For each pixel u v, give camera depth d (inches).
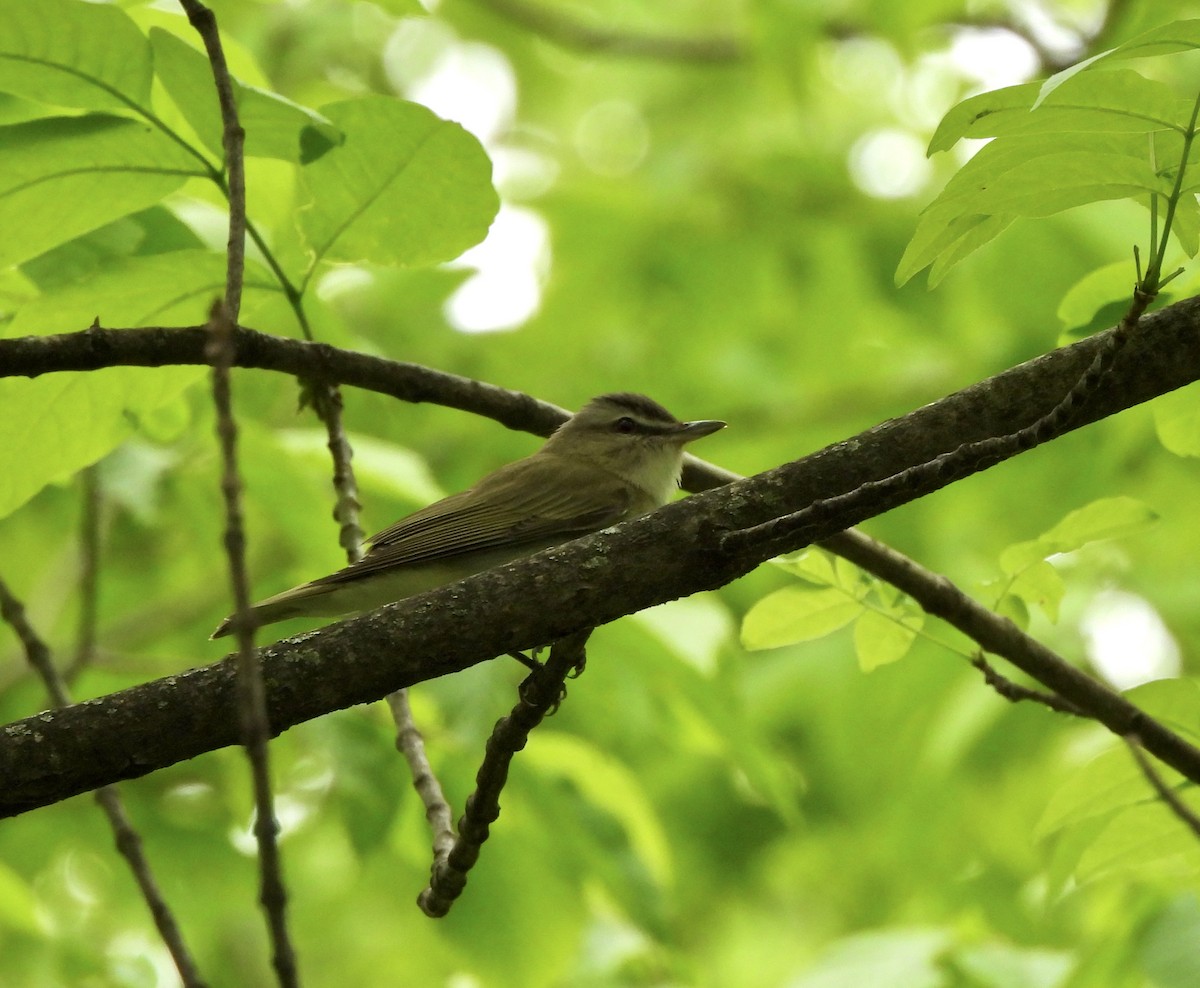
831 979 394.3
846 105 768.9
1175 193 218.4
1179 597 573.6
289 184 327.9
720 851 686.5
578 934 415.5
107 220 289.1
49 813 480.7
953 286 668.7
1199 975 346.6
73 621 607.2
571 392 672.4
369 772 398.9
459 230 301.9
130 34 259.0
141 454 436.5
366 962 620.7
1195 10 498.9
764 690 621.0
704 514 249.1
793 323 710.5
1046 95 188.7
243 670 179.9
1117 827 305.4
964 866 575.8
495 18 808.9
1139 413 551.2
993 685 307.0
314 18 711.1
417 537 366.9
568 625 245.0
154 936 542.6
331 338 348.2
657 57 764.6
